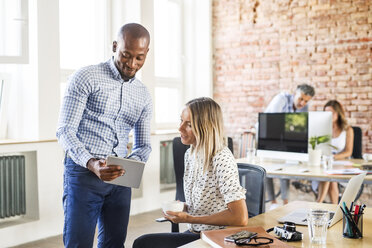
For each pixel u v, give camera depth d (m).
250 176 2.35
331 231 1.79
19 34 3.84
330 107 4.61
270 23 6.21
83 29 4.93
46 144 4.06
